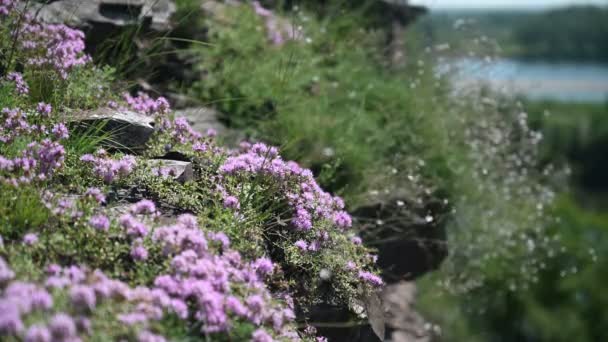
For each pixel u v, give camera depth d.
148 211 0.77
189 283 0.68
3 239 0.71
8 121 0.84
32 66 0.96
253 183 0.86
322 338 0.80
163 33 1.25
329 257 0.86
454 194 1.39
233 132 1.16
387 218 1.21
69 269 0.68
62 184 0.82
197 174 0.91
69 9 1.14
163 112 0.97
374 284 0.88
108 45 1.17
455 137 1.47
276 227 0.88
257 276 0.77
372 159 1.26
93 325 0.60
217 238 0.76
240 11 1.40
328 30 1.50
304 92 1.29
